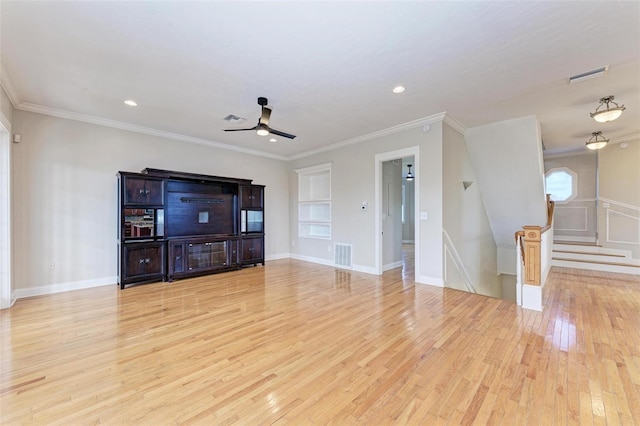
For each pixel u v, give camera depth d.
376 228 5.29
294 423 1.58
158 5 2.02
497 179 5.51
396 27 2.29
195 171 5.65
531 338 2.61
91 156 4.43
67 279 4.21
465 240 5.26
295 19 2.19
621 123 4.76
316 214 7.05
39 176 3.99
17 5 2.00
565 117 4.44
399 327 2.88
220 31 2.34
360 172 5.56
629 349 2.39
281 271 5.61
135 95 3.59
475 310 3.36
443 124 4.36
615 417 1.60
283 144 6.05
